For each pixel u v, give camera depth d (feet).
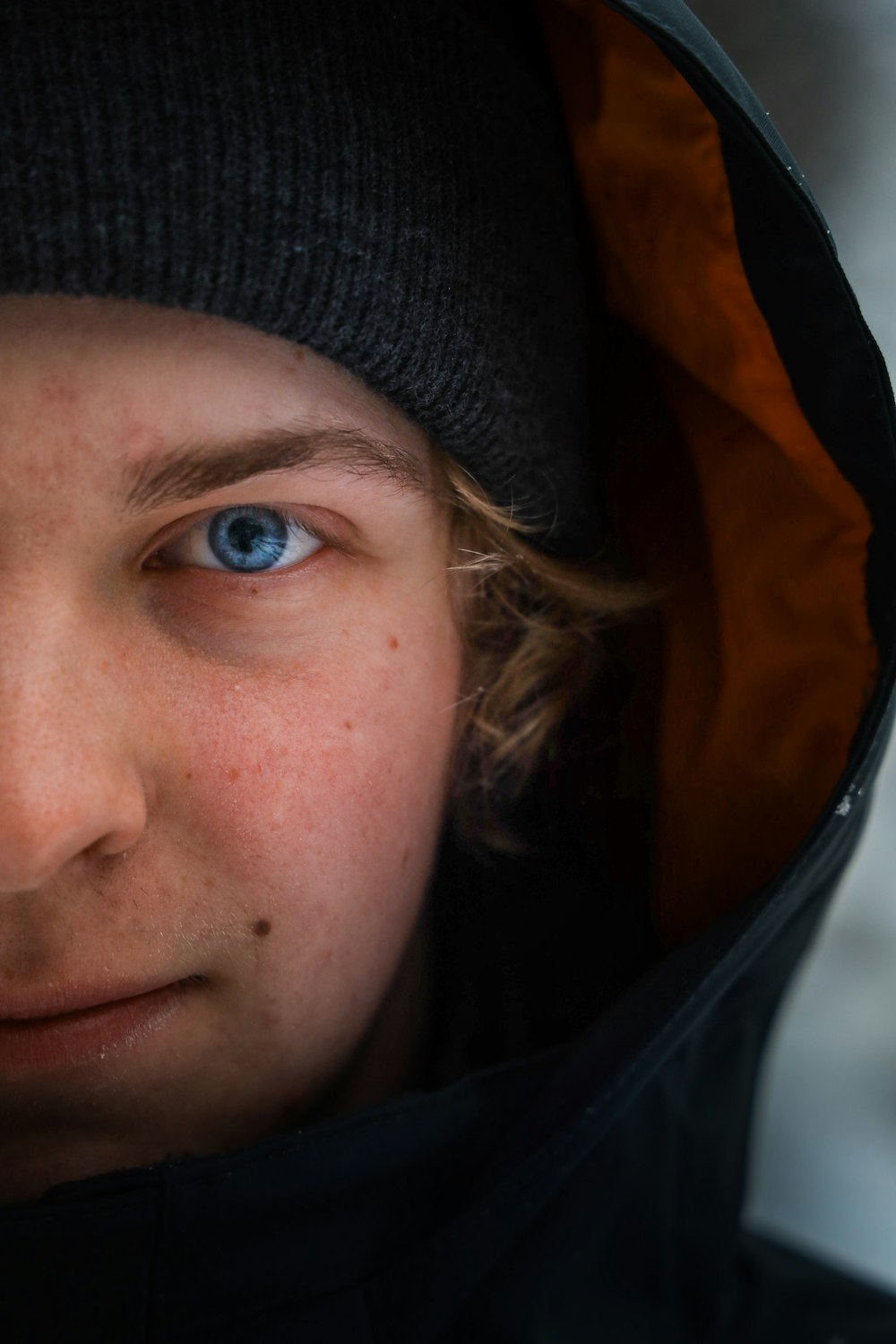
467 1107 1.63
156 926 1.60
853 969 2.75
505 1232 1.59
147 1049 1.62
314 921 1.65
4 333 1.52
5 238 1.51
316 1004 1.66
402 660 1.67
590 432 1.80
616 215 1.72
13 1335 1.55
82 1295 1.55
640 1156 1.75
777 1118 2.62
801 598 1.70
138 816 1.57
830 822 1.61
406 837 1.69
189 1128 1.65
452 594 1.72
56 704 1.54
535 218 1.70
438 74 1.63
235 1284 1.58
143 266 1.52
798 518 1.70
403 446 1.63
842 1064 2.68
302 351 1.58
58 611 1.54
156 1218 1.55
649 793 1.83
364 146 1.58
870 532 1.65
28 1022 1.59
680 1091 1.76
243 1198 1.57
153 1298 1.56
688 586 1.78
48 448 1.53
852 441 1.62
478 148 1.65
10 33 1.51
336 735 1.64
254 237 1.54
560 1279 1.71
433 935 1.84
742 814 1.76
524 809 1.85
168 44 1.53
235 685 1.61
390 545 1.65
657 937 1.82
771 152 1.56
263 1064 1.66
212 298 1.54
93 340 1.53
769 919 1.61
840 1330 1.92
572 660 1.84
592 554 1.81
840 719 1.70
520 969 1.86
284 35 1.56
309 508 1.62
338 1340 1.59
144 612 1.59
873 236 2.72
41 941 1.57
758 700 1.74
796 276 1.60
